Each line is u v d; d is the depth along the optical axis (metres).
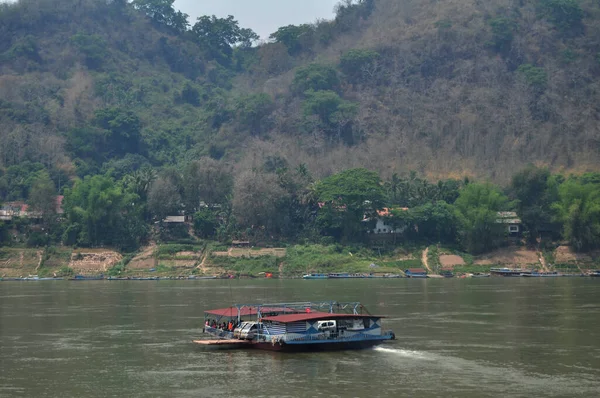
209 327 83.56
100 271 190.75
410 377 62.09
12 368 67.00
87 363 69.00
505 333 84.25
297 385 59.59
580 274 189.38
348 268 190.50
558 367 65.75
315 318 74.25
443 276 188.12
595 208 194.38
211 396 56.72
